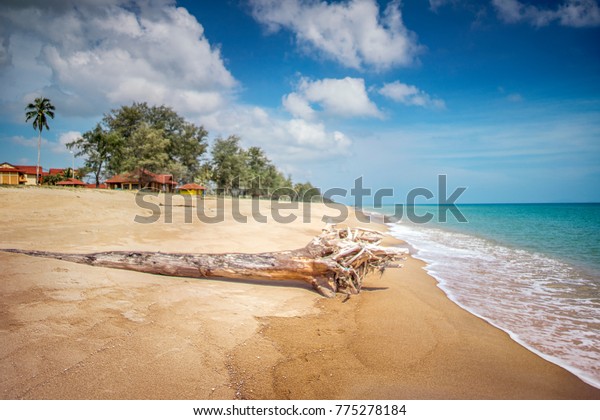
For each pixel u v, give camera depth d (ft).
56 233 33.86
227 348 13.76
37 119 158.30
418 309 20.88
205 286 21.52
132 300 17.01
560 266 36.68
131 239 34.22
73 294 16.39
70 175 203.72
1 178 171.53
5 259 19.74
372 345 15.52
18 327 12.69
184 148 208.03
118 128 199.31
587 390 12.55
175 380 11.07
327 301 21.84
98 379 10.53
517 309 21.79
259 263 23.71
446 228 90.48
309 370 12.91
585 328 18.66
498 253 45.88
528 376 13.39
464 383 12.66
